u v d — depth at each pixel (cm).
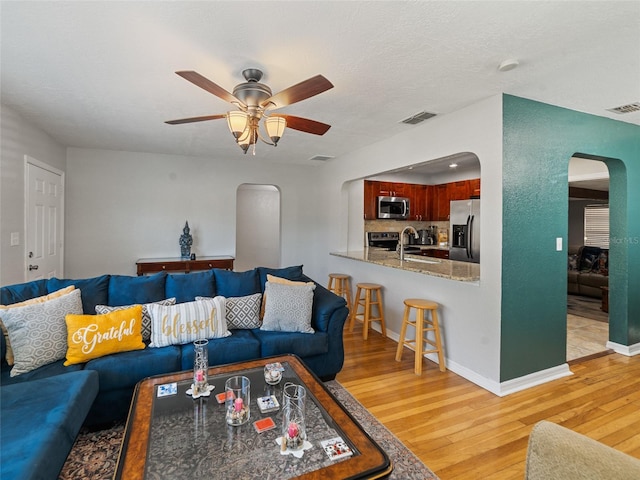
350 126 350
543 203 284
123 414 218
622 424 224
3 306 216
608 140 324
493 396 261
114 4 159
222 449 137
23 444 132
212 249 537
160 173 505
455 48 196
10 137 309
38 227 369
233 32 182
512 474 179
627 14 162
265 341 262
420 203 657
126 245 489
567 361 330
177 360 232
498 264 265
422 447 199
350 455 133
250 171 557
